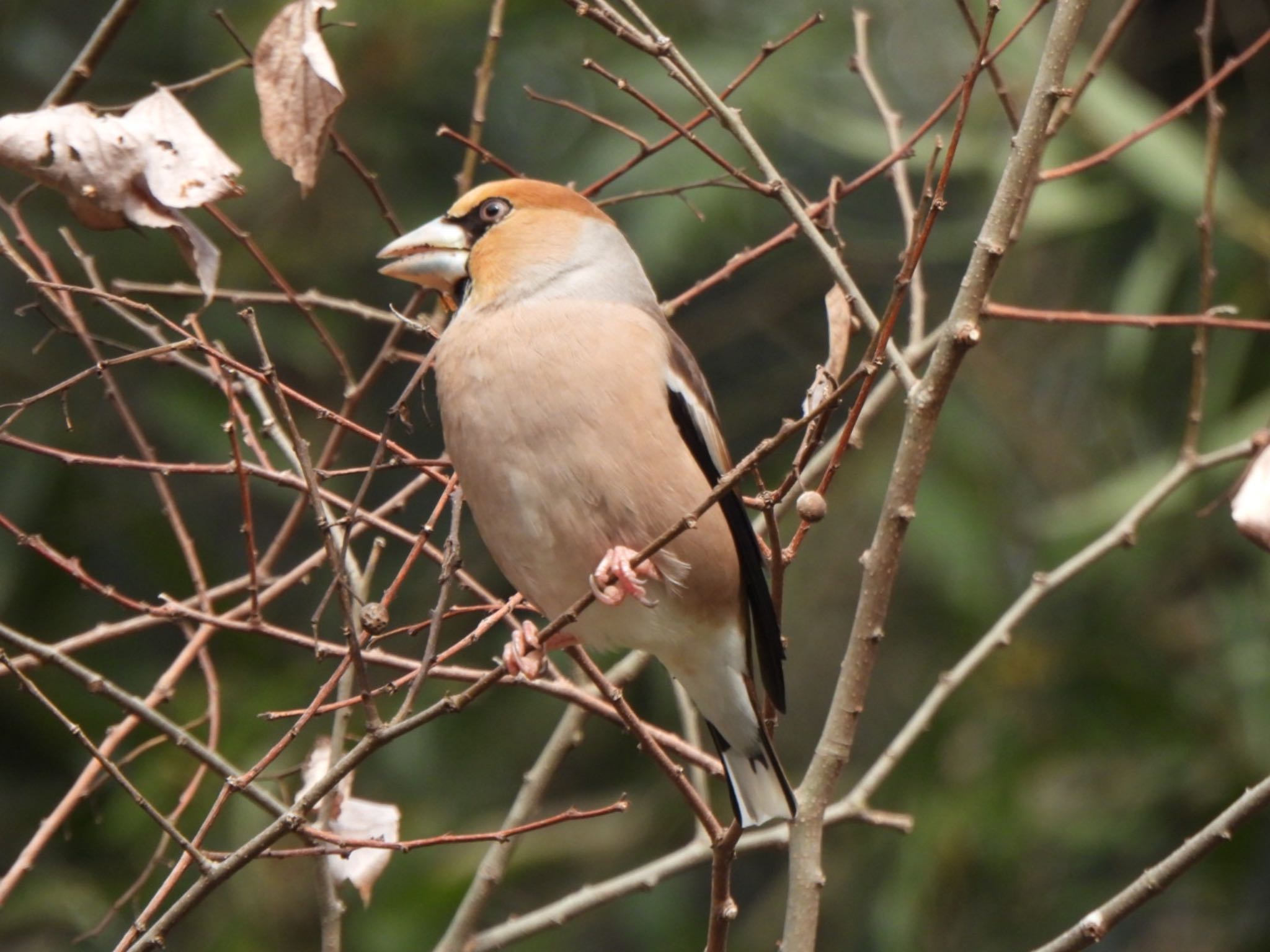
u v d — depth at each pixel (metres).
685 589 5.80
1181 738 11.03
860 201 13.52
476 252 6.16
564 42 12.46
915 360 6.38
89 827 10.93
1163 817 11.13
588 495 5.71
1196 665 11.53
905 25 13.86
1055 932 10.87
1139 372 10.95
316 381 12.12
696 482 5.77
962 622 11.38
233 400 5.38
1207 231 6.43
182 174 5.42
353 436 11.91
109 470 11.50
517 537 5.83
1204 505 10.30
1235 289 10.80
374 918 10.98
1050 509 11.61
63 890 10.57
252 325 4.76
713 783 11.84
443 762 11.97
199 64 12.95
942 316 12.94
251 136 11.98
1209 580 11.45
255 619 5.58
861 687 5.48
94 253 11.58
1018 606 6.48
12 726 11.03
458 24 12.77
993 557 11.57
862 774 11.86
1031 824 11.09
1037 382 12.84
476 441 5.78
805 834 5.49
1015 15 10.24
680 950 11.68
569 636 5.83
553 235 6.12
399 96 12.84
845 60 12.62
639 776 12.16
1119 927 11.70
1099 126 10.22
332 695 9.30
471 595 11.11
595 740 12.20
